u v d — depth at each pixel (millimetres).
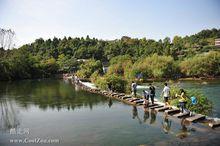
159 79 62469
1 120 17812
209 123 14297
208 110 19609
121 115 18141
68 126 15352
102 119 17031
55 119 17547
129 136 12797
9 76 70938
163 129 13906
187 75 67562
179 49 108625
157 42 115938
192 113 17125
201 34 150500
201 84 49031
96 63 67312
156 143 11578
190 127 14094
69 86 45906
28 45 143625
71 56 126375
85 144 11742
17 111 21281
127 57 79750
